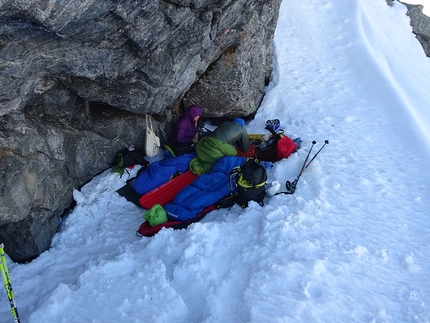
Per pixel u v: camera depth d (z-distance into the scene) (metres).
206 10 4.45
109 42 3.99
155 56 4.65
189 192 5.55
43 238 5.02
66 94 4.97
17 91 3.83
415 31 12.70
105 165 6.23
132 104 5.36
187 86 6.19
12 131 4.30
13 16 2.99
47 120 5.06
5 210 4.38
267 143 6.72
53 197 5.17
